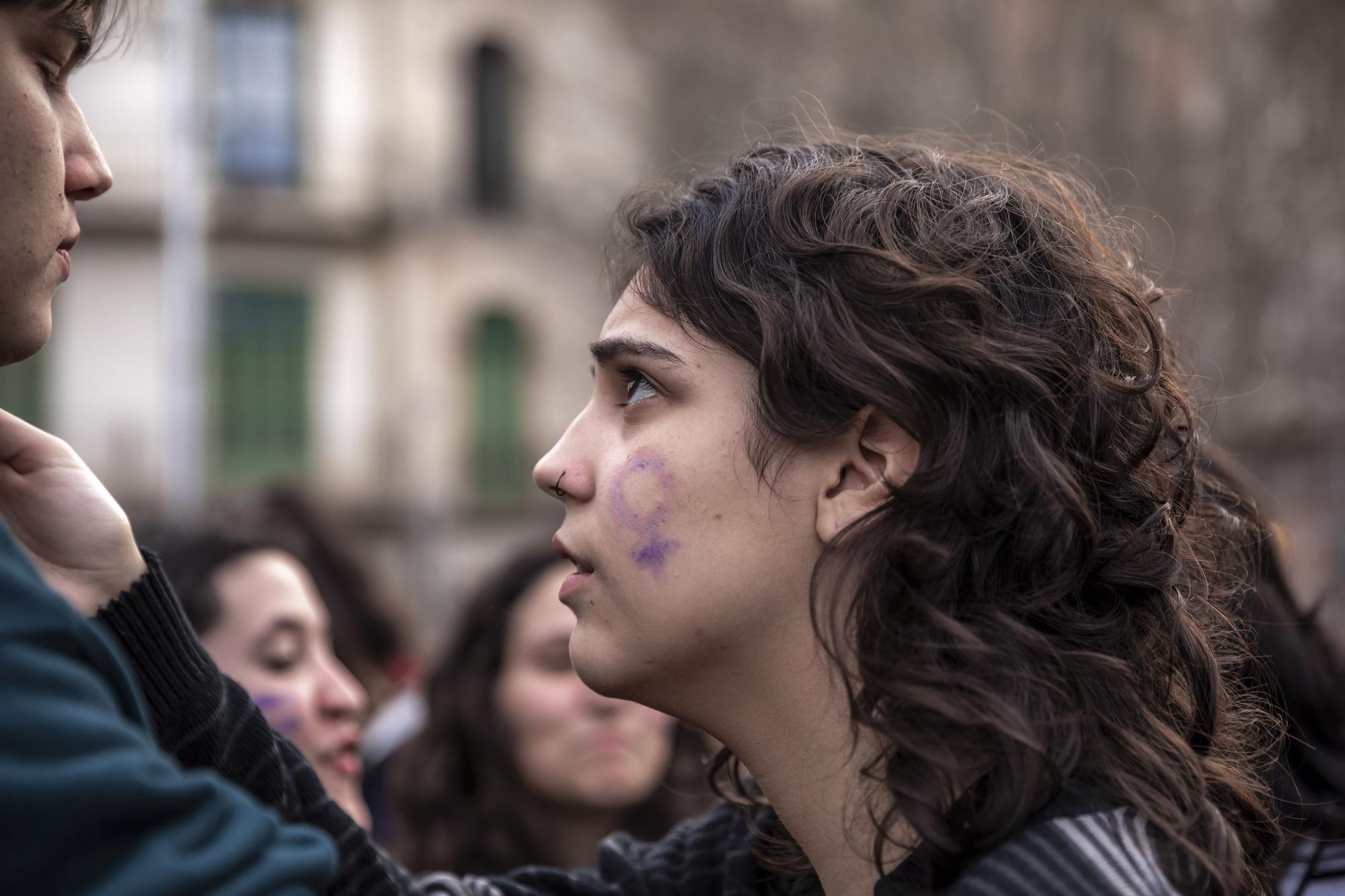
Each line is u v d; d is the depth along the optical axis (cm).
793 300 136
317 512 353
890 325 133
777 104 1111
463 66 1766
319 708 247
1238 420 902
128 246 1638
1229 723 158
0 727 85
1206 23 968
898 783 125
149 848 87
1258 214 927
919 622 128
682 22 1162
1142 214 941
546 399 1783
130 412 1644
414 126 1748
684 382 139
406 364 1755
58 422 1633
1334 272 932
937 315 133
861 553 132
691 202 149
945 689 124
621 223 166
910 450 134
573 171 1454
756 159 154
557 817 303
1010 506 130
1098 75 981
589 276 1411
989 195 147
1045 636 128
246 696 152
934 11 1036
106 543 143
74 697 89
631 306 146
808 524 136
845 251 136
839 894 138
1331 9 927
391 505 1752
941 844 120
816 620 133
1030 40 1009
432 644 425
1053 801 121
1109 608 135
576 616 145
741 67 1131
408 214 1738
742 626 137
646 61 1238
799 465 135
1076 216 158
